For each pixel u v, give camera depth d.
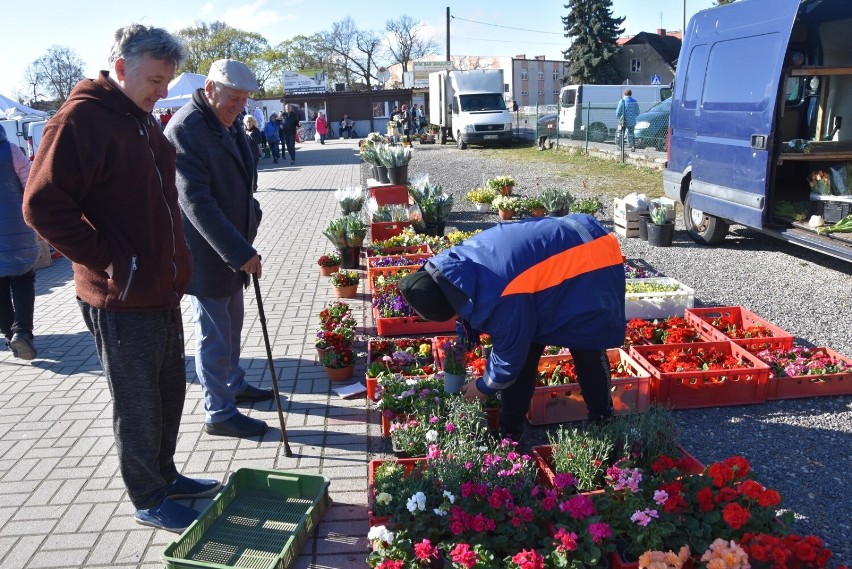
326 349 5.20
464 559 2.66
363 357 5.49
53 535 3.39
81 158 2.76
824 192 7.67
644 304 6.06
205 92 3.84
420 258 7.66
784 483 3.65
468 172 18.92
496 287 3.22
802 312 6.34
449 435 3.66
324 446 4.16
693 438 4.12
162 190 3.12
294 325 6.34
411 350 5.08
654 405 4.17
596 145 22.22
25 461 4.10
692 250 8.93
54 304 7.50
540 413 4.29
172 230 3.19
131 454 3.26
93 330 3.18
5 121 20.25
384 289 6.43
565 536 2.75
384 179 12.18
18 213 5.44
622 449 3.53
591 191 14.31
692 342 5.19
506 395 3.85
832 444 4.01
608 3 51.69
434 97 32.53
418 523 3.02
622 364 4.85
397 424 3.93
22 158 5.49
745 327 5.77
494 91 28.83
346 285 7.07
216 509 3.37
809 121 9.33
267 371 5.28
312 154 29.34
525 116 35.97
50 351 5.98
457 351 4.02
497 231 3.44
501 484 3.21
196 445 4.20
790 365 4.69
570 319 3.42
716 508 2.99
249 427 4.28
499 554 2.94
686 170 9.29
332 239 8.21
